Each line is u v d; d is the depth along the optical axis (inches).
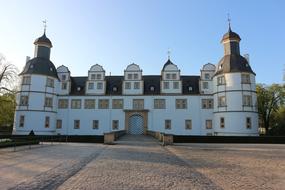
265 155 642.2
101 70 1681.8
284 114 1643.7
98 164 476.1
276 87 1787.6
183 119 1577.3
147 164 479.2
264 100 1804.9
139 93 1628.9
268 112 1828.2
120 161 515.8
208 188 303.0
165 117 1589.6
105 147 835.4
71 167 442.9
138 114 1610.5
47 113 1540.4
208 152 706.8
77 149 769.6
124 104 1624.0
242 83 1411.2
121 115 1615.4
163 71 1642.5
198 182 333.7
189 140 1172.5
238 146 944.3
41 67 1562.5
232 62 1462.8
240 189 299.7
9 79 1294.3
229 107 1409.9
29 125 1473.9
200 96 1590.8
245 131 1364.4
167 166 458.3
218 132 1448.1
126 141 1066.7
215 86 1509.6
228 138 1168.8
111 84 1721.2
